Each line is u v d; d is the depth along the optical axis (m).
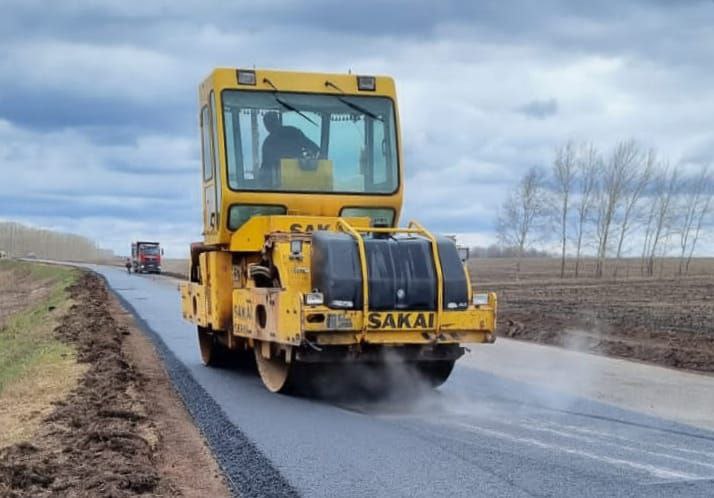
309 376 11.59
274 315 11.22
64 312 29.38
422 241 11.17
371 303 10.61
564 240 68.69
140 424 9.98
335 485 7.41
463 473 7.75
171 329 22.78
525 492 7.16
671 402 11.44
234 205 12.71
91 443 8.69
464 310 10.98
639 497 7.02
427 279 10.85
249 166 12.76
